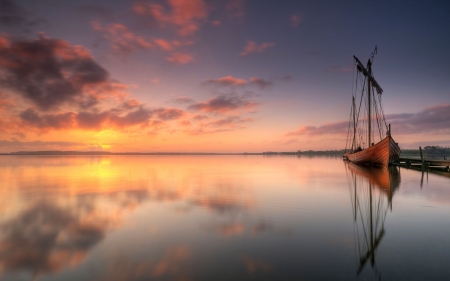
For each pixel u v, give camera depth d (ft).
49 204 42.88
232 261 20.42
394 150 126.93
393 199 45.65
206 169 135.54
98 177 89.81
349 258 20.77
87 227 29.91
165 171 119.75
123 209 39.04
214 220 32.50
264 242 24.56
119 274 18.67
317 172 108.68
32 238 26.27
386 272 18.33
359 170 115.24
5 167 149.38
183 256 21.45
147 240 25.39
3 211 38.09
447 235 26.11
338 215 34.71
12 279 18.22
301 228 28.89
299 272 18.44
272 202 43.88
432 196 48.39
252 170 126.52
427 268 18.94
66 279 18.12
